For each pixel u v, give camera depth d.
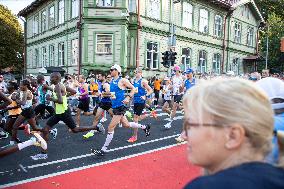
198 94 0.97
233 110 0.91
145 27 23.28
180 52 26.97
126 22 21.81
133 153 7.15
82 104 10.67
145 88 8.55
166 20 25.55
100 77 14.05
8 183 5.15
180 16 26.88
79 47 23.23
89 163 6.31
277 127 1.88
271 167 0.92
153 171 5.77
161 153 7.12
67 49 25.83
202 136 0.94
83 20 22.22
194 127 0.95
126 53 22.34
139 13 22.80
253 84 0.99
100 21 21.70
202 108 0.94
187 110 0.99
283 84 2.15
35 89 11.45
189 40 27.94
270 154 1.02
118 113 6.86
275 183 0.86
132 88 6.98
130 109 15.20
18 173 5.67
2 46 42.44
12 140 7.80
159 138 8.93
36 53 33.97
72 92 7.27
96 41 21.86
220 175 0.87
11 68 43.28
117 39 21.73
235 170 0.88
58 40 27.77
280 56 37.03
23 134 9.62
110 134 6.87
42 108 9.93
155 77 21.06
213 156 0.94
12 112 7.79
